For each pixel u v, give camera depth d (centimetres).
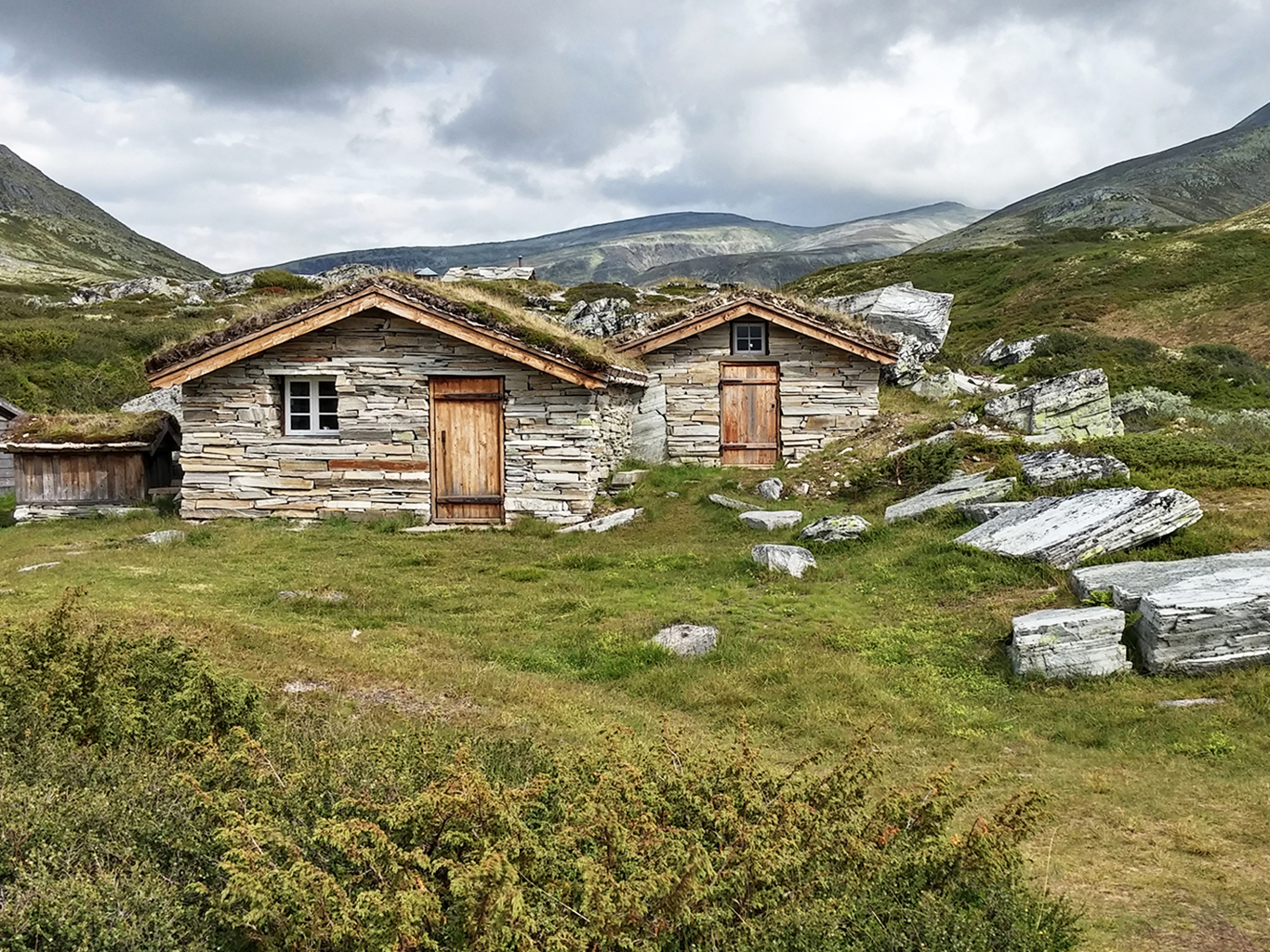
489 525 1888
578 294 5328
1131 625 1055
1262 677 934
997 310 6375
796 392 2430
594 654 1108
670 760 569
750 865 441
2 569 1476
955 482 1795
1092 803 728
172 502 2062
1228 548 1277
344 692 907
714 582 1427
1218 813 702
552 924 409
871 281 8119
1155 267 6481
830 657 1087
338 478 1912
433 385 1908
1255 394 3281
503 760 670
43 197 19862
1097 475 1667
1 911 406
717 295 2541
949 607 1239
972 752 851
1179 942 517
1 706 662
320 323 1858
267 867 451
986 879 467
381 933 407
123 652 794
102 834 491
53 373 3791
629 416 2430
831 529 1584
